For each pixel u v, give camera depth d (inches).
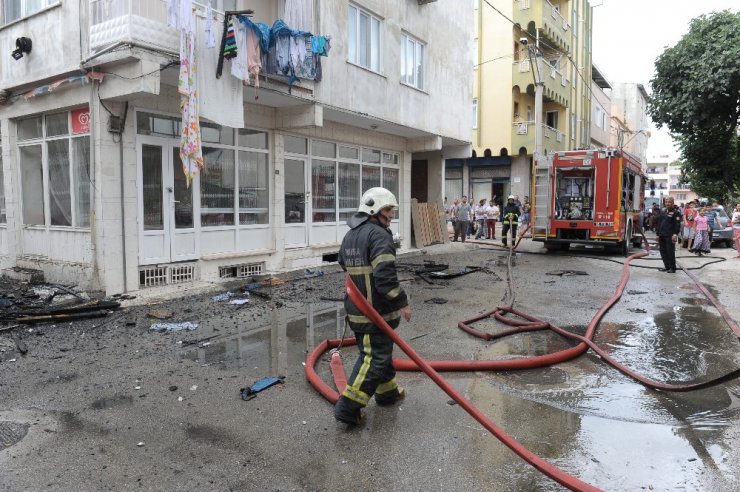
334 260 516.4
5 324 262.2
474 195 1094.4
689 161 979.3
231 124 341.7
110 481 126.0
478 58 1041.5
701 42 853.8
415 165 744.3
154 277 347.6
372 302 153.9
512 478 127.9
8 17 371.6
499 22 1018.1
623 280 399.9
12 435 149.6
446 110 628.7
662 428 157.6
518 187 1039.0
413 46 565.9
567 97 1238.3
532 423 159.6
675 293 377.7
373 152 578.2
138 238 335.6
